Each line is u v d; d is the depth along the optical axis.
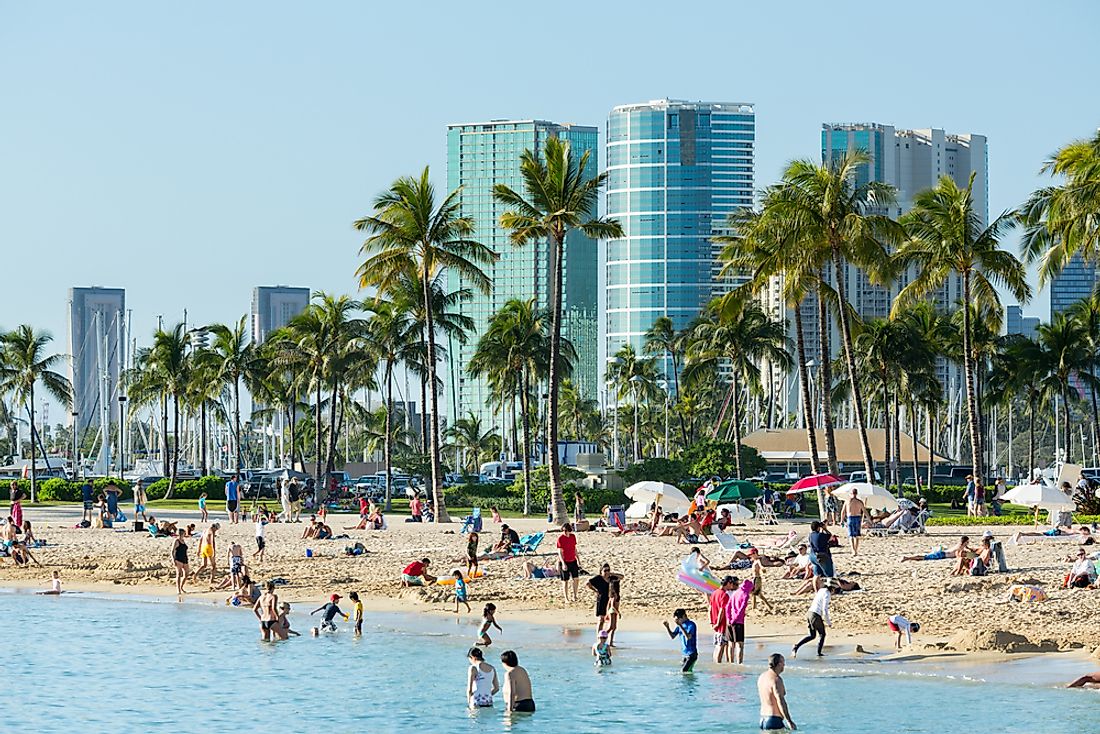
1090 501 77.00
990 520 72.56
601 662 39.44
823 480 71.19
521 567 57.88
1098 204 68.62
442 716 34.94
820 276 78.25
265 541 70.75
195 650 44.66
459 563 60.34
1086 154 72.12
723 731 32.09
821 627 38.59
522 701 34.72
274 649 44.41
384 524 79.75
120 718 35.59
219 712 36.00
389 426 109.50
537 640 43.19
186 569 57.69
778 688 31.58
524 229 76.25
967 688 34.25
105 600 56.00
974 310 127.00
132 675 40.84
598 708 34.62
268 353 142.50
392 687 38.25
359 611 46.78
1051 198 73.94
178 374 144.00
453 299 116.50
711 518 66.31
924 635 40.66
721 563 56.34
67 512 102.81
